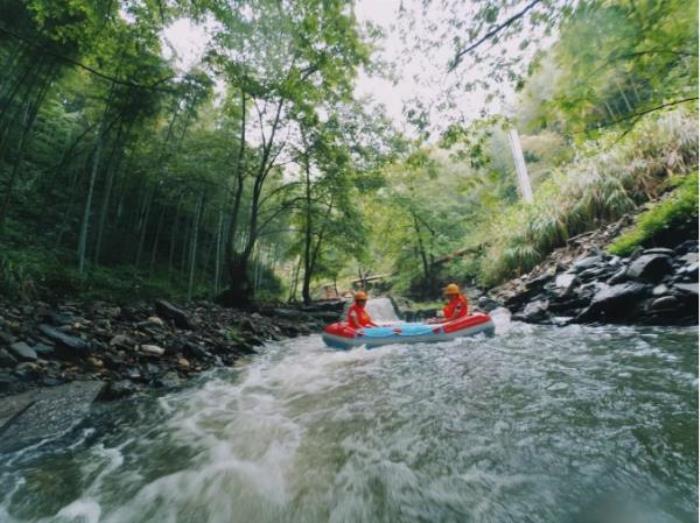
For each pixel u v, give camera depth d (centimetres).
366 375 462
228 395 404
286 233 2300
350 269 2739
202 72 880
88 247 1101
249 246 1104
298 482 227
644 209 802
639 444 221
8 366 362
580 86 201
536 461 222
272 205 1642
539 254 1034
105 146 1009
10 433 280
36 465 251
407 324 688
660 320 492
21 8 646
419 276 1889
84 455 267
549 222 1018
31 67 721
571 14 183
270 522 193
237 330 761
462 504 192
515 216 1187
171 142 1137
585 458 217
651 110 204
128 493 221
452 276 1692
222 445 281
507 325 701
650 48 171
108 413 347
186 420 332
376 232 1822
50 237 1006
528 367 406
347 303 1580
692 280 488
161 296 905
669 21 160
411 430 283
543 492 194
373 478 223
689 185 634
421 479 218
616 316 549
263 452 267
